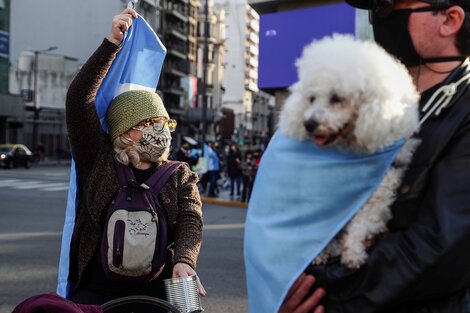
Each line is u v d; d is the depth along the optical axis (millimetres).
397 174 1670
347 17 13891
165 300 2740
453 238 1521
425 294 1583
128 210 2855
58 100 58656
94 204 2939
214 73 89062
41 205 16109
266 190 1816
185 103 77562
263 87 16000
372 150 1649
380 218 1668
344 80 1602
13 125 52000
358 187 1663
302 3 15359
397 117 1621
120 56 3168
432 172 1639
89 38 59281
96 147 3031
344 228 1705
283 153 1799
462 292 1635
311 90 1670
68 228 3094
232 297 6418
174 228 2975
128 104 2992
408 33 1827
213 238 11070
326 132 1633
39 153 52250
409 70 1855
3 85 50281
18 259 8172
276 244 1734
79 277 2955
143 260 2809
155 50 3279
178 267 2770
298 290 1712
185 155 22281
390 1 1824
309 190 1706
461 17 1771
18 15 59156
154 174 3002
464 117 1636
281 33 15484
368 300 1599
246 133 98562
